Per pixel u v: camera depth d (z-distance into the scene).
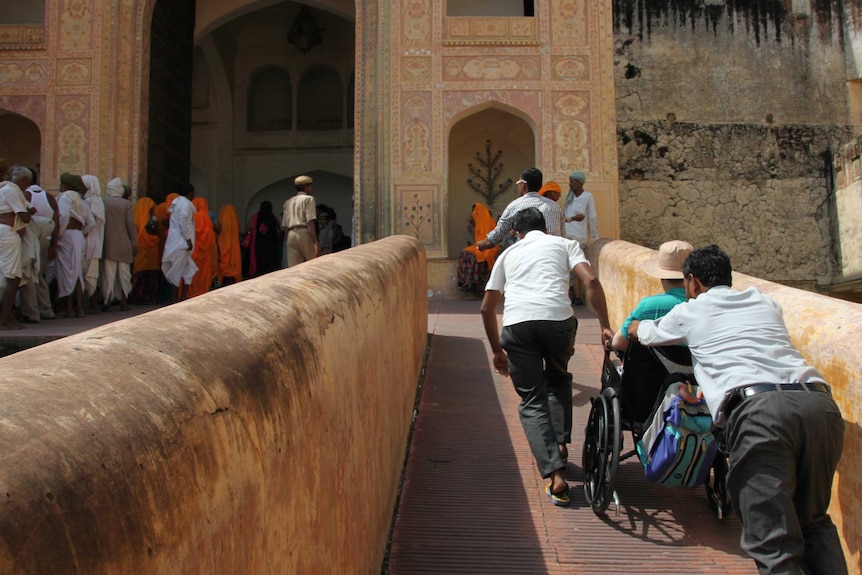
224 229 11.51
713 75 13.34
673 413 3.22
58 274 8.51
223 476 1.18
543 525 3.42
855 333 2.78
